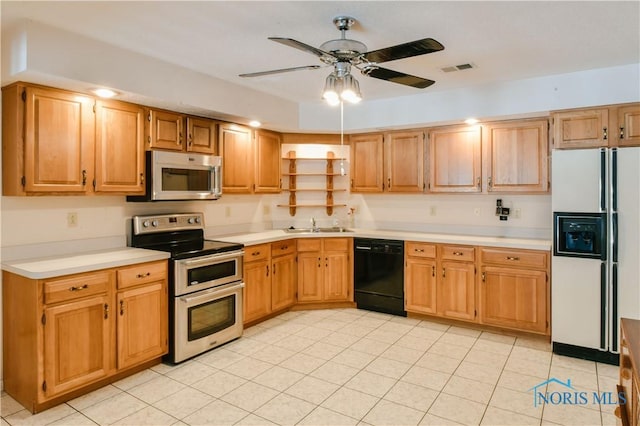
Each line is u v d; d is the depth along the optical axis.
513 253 3.68
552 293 3.36
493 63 3.18
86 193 2.85
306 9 2.24
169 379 2.89
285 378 2.91
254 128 4.34
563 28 2.51
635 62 3.18
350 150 4.84
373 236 4.44
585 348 3.25
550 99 3.53
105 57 2.72
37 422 2.36
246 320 3.87
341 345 3.53
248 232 4.61
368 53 2.17
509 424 2.34
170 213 3.75
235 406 2.53
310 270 4.52
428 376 2.94
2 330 2.71
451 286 4.00
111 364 2.75
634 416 1.60
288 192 5.00
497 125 4.00
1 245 2.70
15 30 2.43
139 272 2.90
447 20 2.39
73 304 2.55
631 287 3.08
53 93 2.68
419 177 4.42
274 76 3.51
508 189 3.95
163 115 3.37
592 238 3.20
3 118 2.65
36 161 2.60
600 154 3.15
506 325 3.74
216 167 3.77
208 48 2.83
